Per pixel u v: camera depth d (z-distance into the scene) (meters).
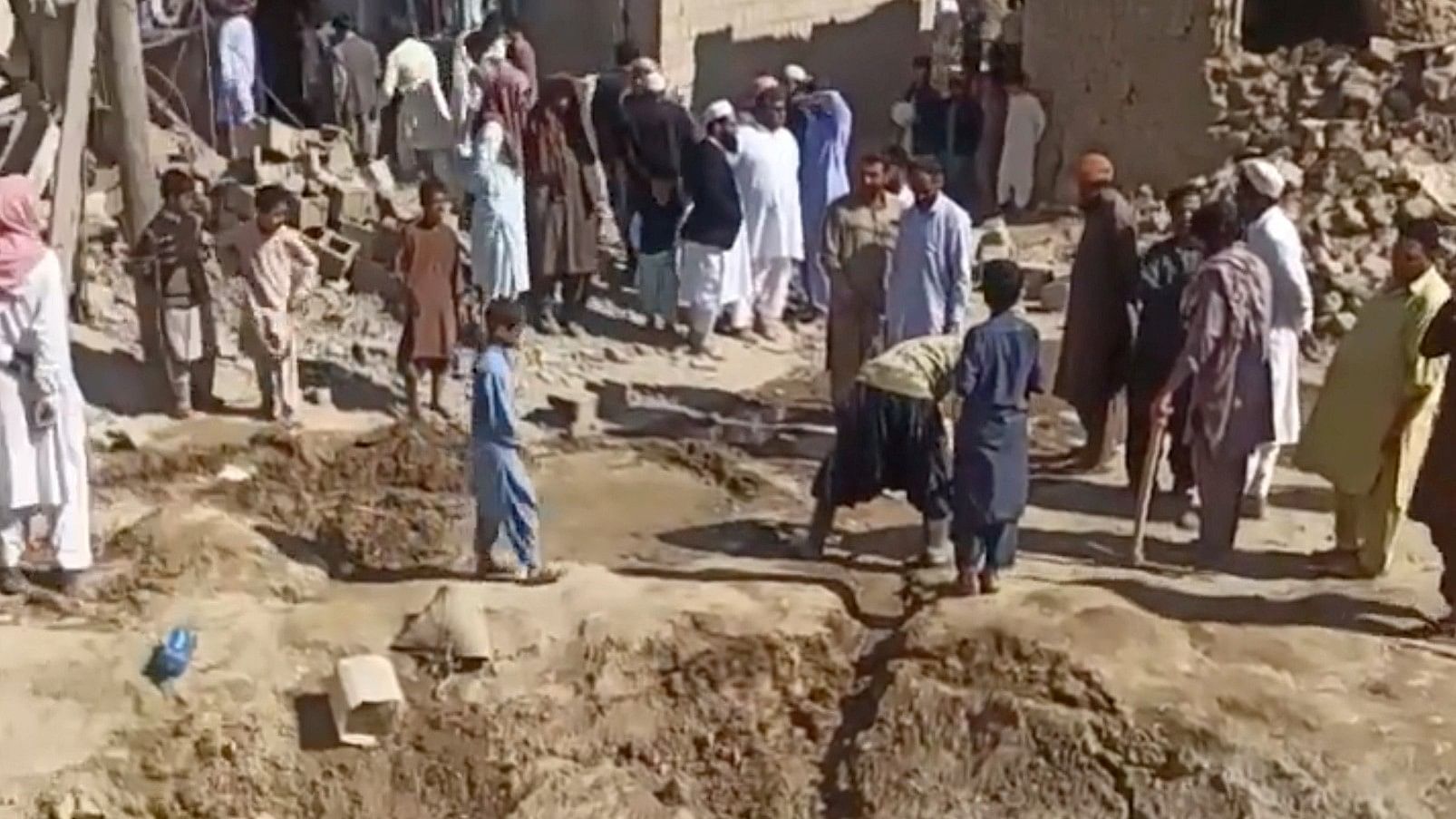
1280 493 13.16
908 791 10.02
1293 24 20.64
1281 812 9.63
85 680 10.22
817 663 10.85
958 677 10.52
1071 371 13.25
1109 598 11.24
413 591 11.31
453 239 13.86
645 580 11.57
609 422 14.42
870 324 13.52
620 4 20.17
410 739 10.20
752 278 16.28
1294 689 10.38
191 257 13.55
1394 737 9.96
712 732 10.43
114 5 14.63
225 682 10.33
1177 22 18.95
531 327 15.81
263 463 13.07
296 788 9.94
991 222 18.88
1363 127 18.20
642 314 16.47
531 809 9.88
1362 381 11.45
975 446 11.02
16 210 10.55
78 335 14.52
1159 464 12.76
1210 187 18.22
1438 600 11.48
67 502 10.88
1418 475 11.06
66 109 14.12
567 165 15.59
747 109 18.09
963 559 11.19
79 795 9.59
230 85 17.78
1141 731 10.04
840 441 11.75
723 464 13.63
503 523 11.38
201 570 11.36
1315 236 17.02
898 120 20.39
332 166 17.39
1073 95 19.75
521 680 10.56
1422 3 19.38
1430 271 11.33
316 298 15.61
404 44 17.73
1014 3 23.73
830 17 21.97
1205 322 11.43
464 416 14.11
